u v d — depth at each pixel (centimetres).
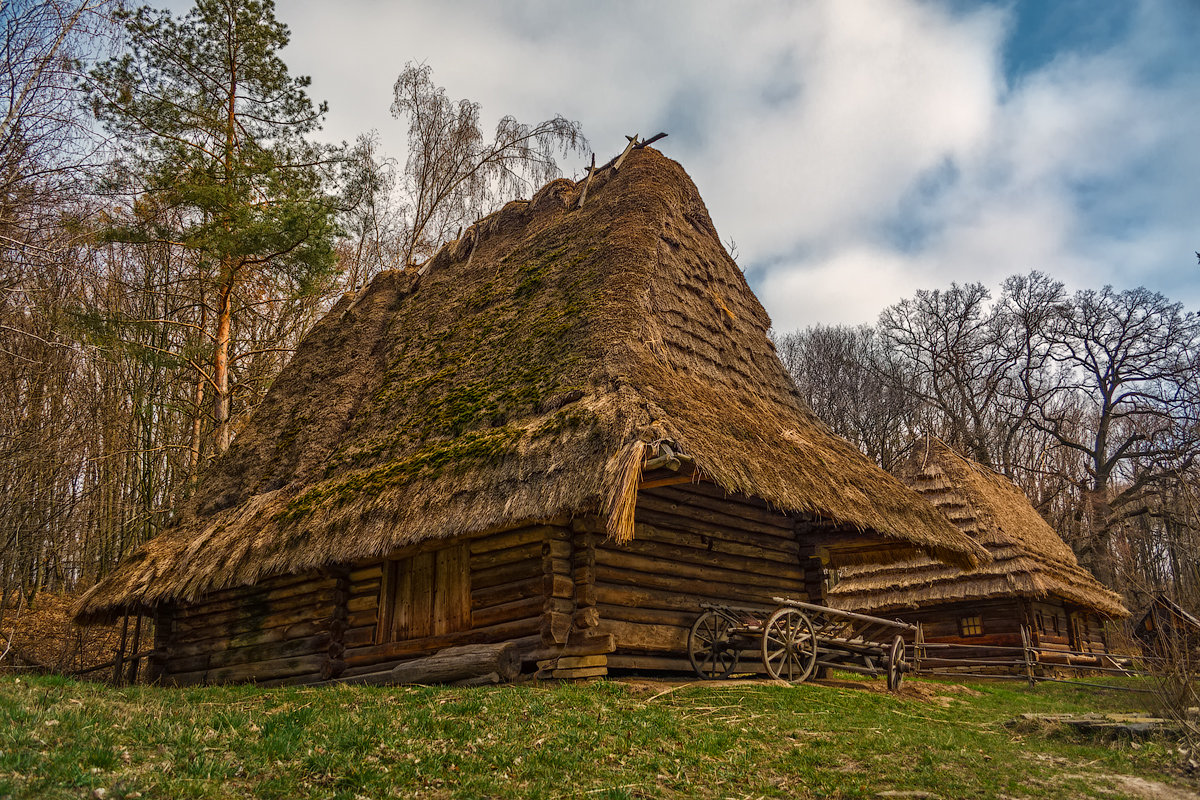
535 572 1063
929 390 4356
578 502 912
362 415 1521
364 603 1257
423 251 2744
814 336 4481
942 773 667
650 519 1145
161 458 2730
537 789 573
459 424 1238
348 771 582
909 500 1448
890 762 691
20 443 1931
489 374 1337
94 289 2252
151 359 2069
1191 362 3525
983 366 4156
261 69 2205
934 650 2033
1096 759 754
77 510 2491
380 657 1197
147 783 516
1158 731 802
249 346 2825
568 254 1552
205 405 2583
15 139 1251
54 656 2019
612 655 1040
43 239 1342
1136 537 1764
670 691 903
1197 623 902
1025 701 1341
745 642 1108
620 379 1071
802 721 816
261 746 616
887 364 4394
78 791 491
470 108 2711
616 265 1383
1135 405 3672
